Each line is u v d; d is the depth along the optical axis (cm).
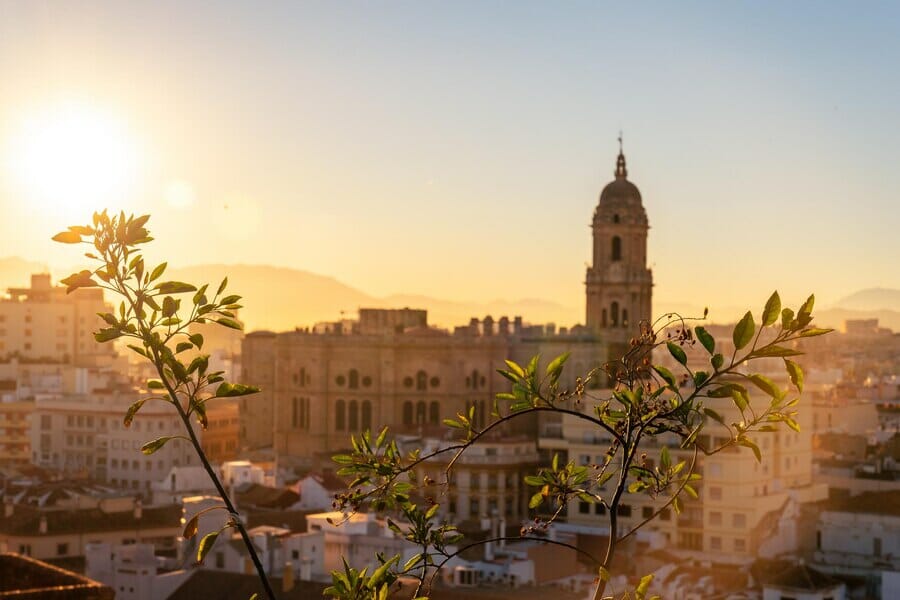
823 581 18812
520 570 17975
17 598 10319
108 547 18675
